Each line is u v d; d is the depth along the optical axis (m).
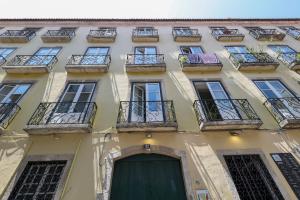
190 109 6.44
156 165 5.14
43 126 5.37
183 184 4.78
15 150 5.22
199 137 5.64
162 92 7.07
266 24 12.80
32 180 4.70
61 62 8.55
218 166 4.95
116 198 4.52
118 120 5.74
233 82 7.59
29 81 7.44
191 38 10.45
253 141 5.55
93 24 12.16
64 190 4.46
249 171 4.95
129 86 7.30
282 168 4.91
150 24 12.40
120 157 5.20
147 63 8.09
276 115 6.06
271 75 7.99
